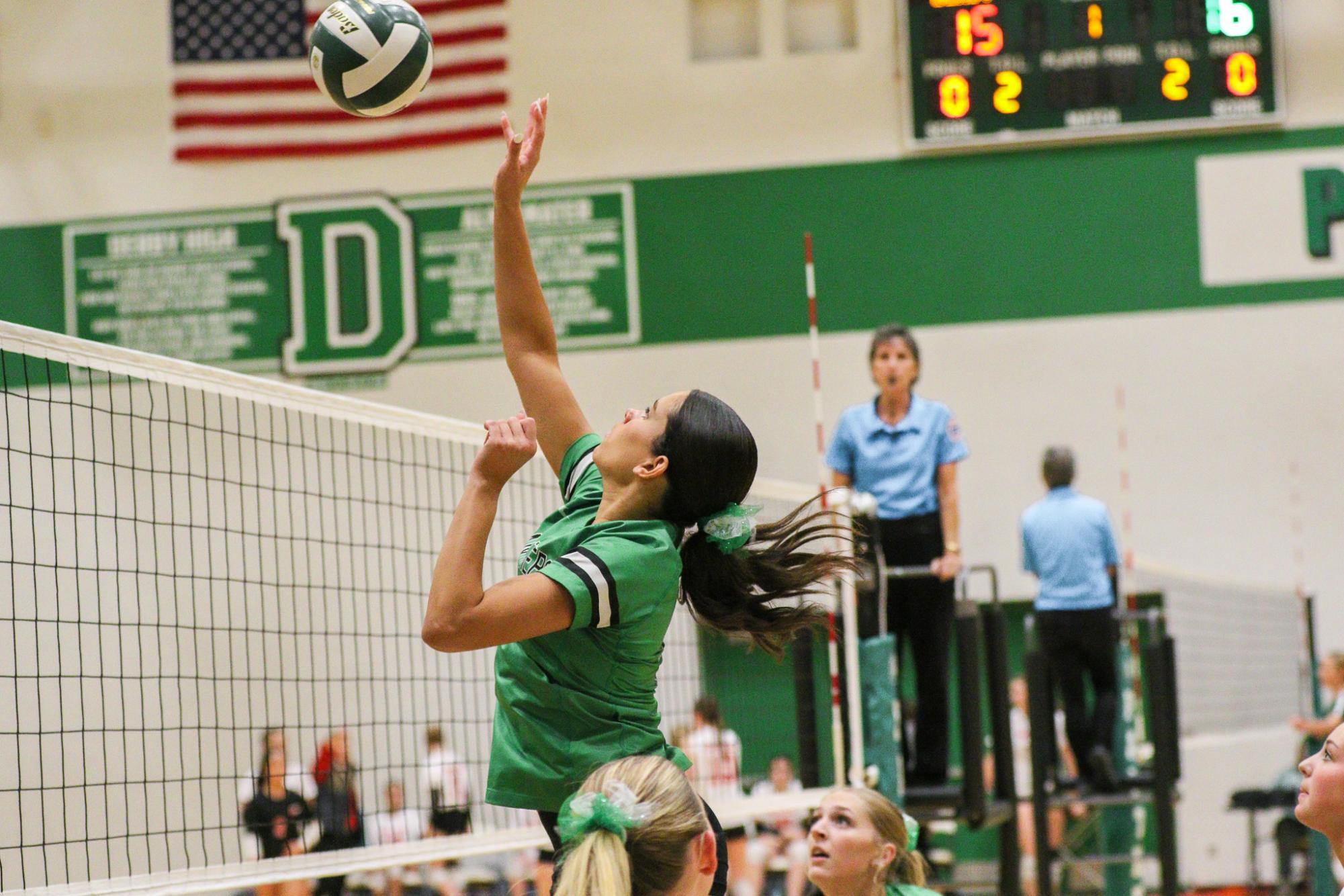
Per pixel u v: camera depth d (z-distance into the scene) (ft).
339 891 74.02
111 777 80.48
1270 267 93.76
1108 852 66.39
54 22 101.60
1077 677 54.60
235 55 100.73
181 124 100.42
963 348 95.45
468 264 98.37
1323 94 93.97
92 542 86.12
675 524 19.69
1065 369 94.73
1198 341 94.02
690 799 16.19
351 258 99.04
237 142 100.12
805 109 97.55
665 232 97.66
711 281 97.14
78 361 27.53
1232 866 94.12
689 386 96.63
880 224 96.37
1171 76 94.12
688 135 98.07
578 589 17.71
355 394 98.22
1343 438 92.32
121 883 28.25
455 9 100.01
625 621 18.19
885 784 46.47
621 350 97.19
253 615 84.69
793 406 95.81
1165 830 51.19
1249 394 93.45
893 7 97.50
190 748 81.10
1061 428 94.53
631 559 18.21
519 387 22.35
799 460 95.20
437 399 97.66
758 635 20.88
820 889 31.37
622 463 19.48
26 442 90.22
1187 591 93.30
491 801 19.24
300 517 86.74
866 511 46.42
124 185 100.58
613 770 16.40
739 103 97.91
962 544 94.53
